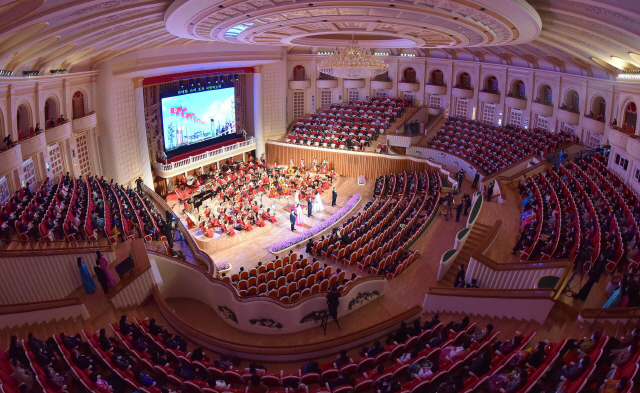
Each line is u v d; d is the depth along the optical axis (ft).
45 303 44.09
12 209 59.16
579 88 98.53
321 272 64.59
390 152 124.06
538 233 61.41
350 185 120.98
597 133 94.17
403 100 140.77
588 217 63.36
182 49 104.01
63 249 52.80
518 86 120.37
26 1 34.78
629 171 75.25
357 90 147.95
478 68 126.62
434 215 88.94
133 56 94.48
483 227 71.97
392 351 43.06
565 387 31.19
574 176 82.58
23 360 32.91
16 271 48.60
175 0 45.16
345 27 71.82
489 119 127.65
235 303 56.34
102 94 93.86
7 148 63.41
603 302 46.44
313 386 40.01
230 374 40.32
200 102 121.39
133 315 50.47
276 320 55.01
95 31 54.49
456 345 43.34
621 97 80.53
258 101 134.21
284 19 55.98
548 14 56.39
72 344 37.24
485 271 56.65
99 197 76.07
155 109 112.78
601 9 45.29
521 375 32.73
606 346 33.50
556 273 50.60
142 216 77.10
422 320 54.13
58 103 83.10
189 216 92.94
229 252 81.76
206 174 115.85
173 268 63.21
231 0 42.60
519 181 90.58
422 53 137.69
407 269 69.77
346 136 130.21
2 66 60.39
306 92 145.38
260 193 109.29
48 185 71.87
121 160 100.07
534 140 106.11
